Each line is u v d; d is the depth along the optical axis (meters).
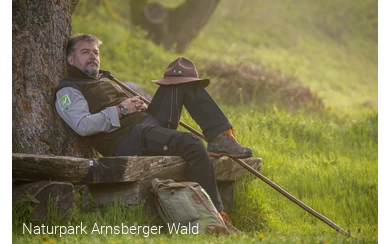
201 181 13.12
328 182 19.17
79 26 45.72
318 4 93.94
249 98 36.09
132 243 10.23
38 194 11.38
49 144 13.90
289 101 36.16
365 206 17.55
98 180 12.21
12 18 14.02
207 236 11.43
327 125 28.28
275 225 14.91
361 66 80.75
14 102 13.79
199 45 66.75
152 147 13.27
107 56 40.06
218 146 13.29
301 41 82.25
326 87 62.81
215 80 36.91
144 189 12.59
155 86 37.38
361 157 23.92
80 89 13.66
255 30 81.88
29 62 14.02
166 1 76.31
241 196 14.91
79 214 12.27
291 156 22.42
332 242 11.35
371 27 93.00
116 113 13.34
